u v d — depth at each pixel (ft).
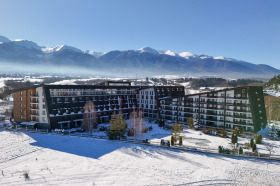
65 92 258.16
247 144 179.73
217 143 190.08
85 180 118.01
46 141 192.54
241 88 235.61
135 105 341.21
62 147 175.83
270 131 220.64
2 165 138.10
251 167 137.90
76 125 258.37
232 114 241.55
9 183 113.91
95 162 143.54
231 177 124.26
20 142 188.75
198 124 260.83
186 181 118.52
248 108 230.07
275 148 177.58
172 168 135.23
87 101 276.41
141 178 121.19
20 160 147.13
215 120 253.65
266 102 318.86
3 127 246.68
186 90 612.29
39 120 248.93
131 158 151.64
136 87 354.74
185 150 168.25
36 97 249.34
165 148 173.47
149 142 185.37
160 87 327.47
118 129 197.36
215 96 255.29
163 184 114.73
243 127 232.53
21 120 263.49
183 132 235.61
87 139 198.70
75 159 148.97
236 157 154.51
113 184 114.01
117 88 322.96
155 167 136.46
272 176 126.41
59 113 245.45
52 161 145.28
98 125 269.64
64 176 122.42
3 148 170.91
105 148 173.47
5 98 579.07
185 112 284.41
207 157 154.40
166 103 307.78
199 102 268.82
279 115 288.51
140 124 213.66
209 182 117.80
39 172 127.54
